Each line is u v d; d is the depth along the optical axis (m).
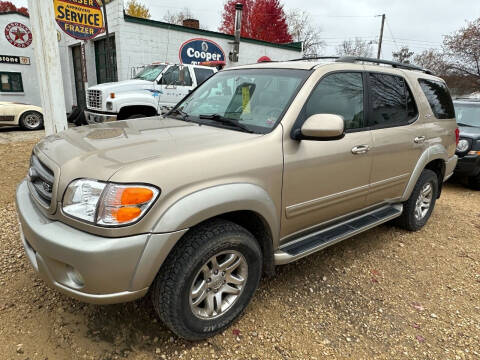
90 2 9.09
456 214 5.22
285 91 2.77
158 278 2.07
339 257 3.63
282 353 2.31
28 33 13.95
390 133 3.38
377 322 2.67
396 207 3.82
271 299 2.86
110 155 2.06
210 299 2.30
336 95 2.96
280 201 2.52
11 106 10.79
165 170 1.95
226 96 3.14
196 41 13.51
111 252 1.81
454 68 25.16
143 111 9.12
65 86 15.14
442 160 4.30
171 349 2.29
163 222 1.91
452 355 2.39
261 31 27.94
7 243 3.44
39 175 2.22
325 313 2.73
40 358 2.15
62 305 2.61
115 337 2.35
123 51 11.87
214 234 2.16
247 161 2.28
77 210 1.90
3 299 2.64
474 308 2.93
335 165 2.85
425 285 3.24
